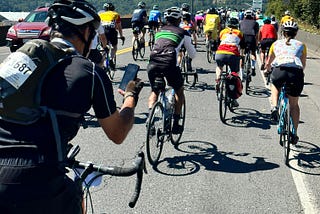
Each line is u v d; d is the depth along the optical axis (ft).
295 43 20.02
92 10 6.89
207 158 19.10
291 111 19.48
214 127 24.22
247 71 34.12
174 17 19.60
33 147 6.23
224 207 14.37
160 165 18.06
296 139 18.90
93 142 20.65
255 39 35.14
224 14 92.99
